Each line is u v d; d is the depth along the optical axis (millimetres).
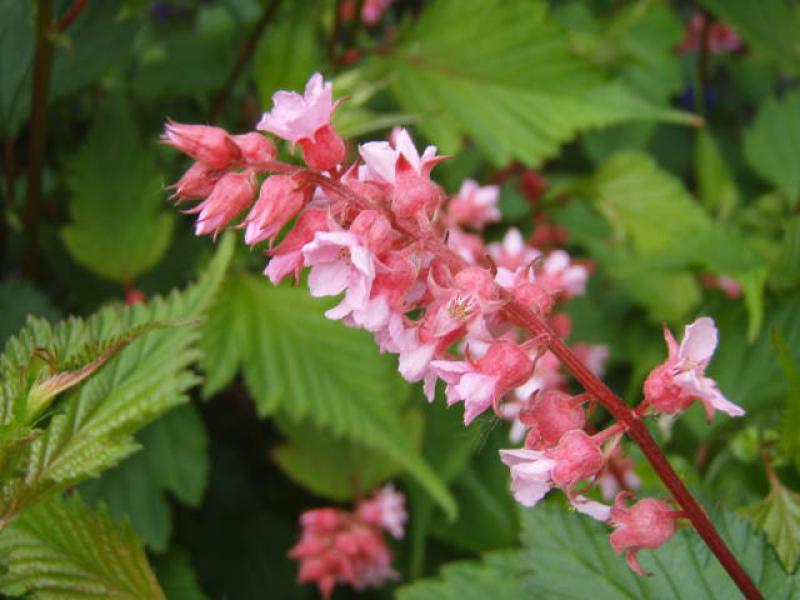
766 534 224
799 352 289
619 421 185
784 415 232
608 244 391
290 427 323
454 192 388
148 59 395
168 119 182
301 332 296
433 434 323
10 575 210
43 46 284
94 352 196
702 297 372
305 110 179
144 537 276
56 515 215
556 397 187
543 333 184
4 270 348
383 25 475
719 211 384
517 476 182
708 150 392
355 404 290
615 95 332
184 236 332
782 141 393
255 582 322
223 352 292
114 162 310
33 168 298
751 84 493
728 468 267
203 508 330
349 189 184
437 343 183
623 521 186
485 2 339
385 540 329
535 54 336
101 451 211
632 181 360
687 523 194
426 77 337
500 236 392
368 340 295
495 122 329
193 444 287
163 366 219
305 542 302
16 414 188
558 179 435
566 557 217
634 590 212
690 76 512
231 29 387
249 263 309
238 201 178
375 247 179
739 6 378
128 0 364
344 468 322
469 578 258
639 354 369
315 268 181
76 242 306
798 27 388
